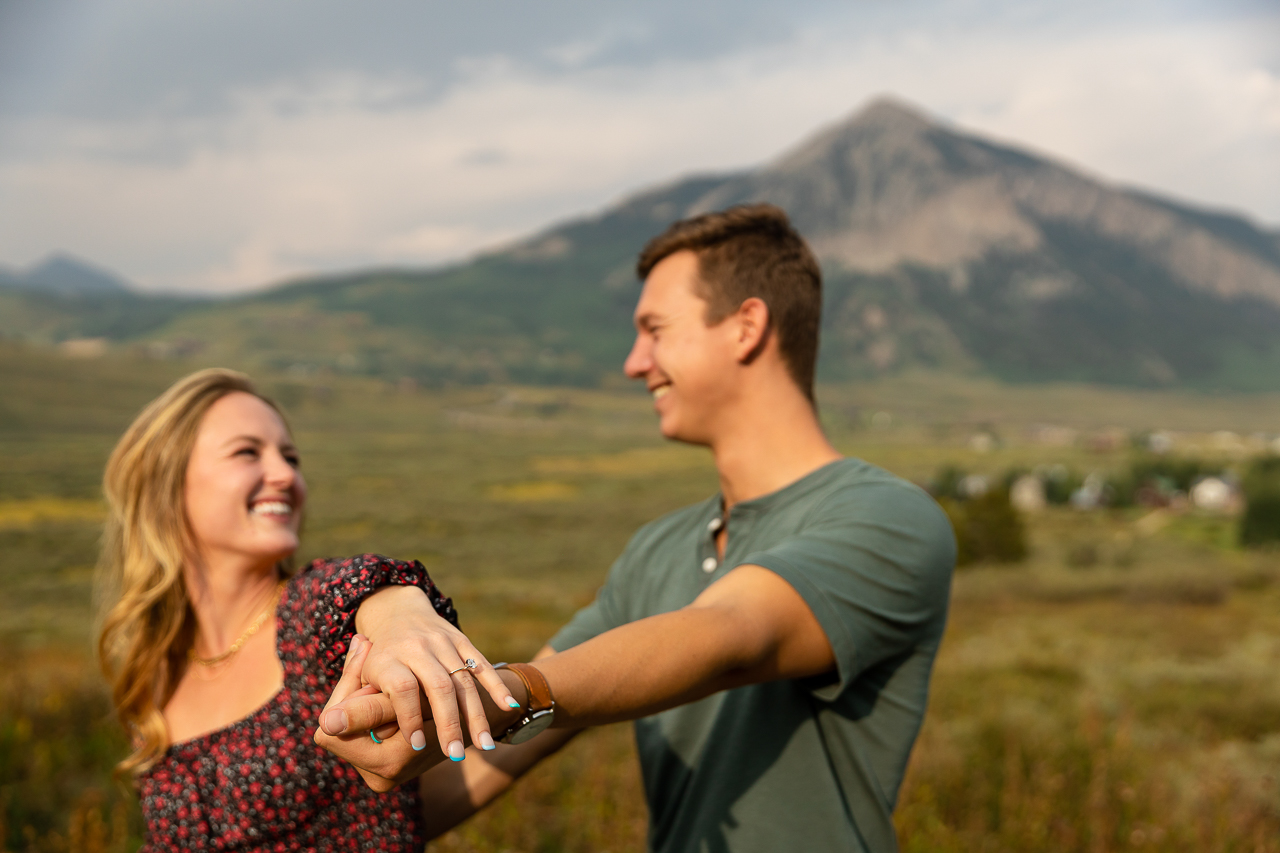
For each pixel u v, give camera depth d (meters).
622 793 4.06
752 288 1.35
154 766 1.27
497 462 136.25
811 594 1.03
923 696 1.20
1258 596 29.67
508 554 56.00
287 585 1.23
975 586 31.23
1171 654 14.55
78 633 21.11
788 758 1.21
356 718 0.65
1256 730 7.72
